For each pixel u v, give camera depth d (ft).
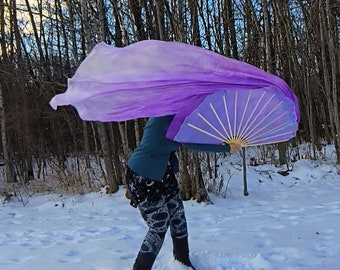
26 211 31.99
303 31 58.90
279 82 11.85
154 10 36.22
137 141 34.14
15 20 53.83
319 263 14.89
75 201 33.71
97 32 34.24
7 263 16.85
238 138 12.65
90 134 49.24
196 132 12.37
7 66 47.09
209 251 16.05
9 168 46.73
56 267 15.75
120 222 25.35
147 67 11.57
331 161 44.52
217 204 29.94
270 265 14.76
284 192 34.24
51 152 52.39
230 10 59.00
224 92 11.73
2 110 47.09
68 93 11.71
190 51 11.94
